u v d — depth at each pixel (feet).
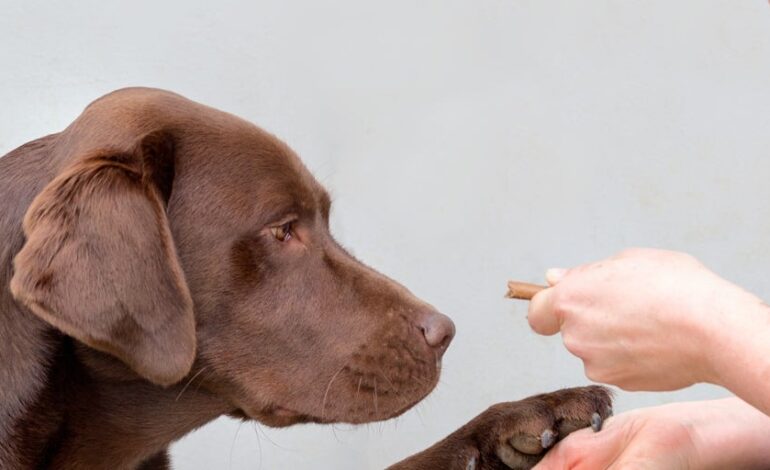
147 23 19.07
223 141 11.14
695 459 10.59
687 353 8.48
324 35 19.19
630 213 19.29
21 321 10.62
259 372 11.24
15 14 18.89
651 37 19.38
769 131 19.21
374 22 19.22
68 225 9.73
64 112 18.93
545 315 9.56
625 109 19.38
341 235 19.06
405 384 11.46
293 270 11.28
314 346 11.28
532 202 19.27
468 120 19.27
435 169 19.27
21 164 11.05
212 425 19.04
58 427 10.94
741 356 8.05
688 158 19.30
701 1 19.30
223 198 10.97
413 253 19.20
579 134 19.34
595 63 19.42
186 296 10.03
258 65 19.21
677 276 8.61
